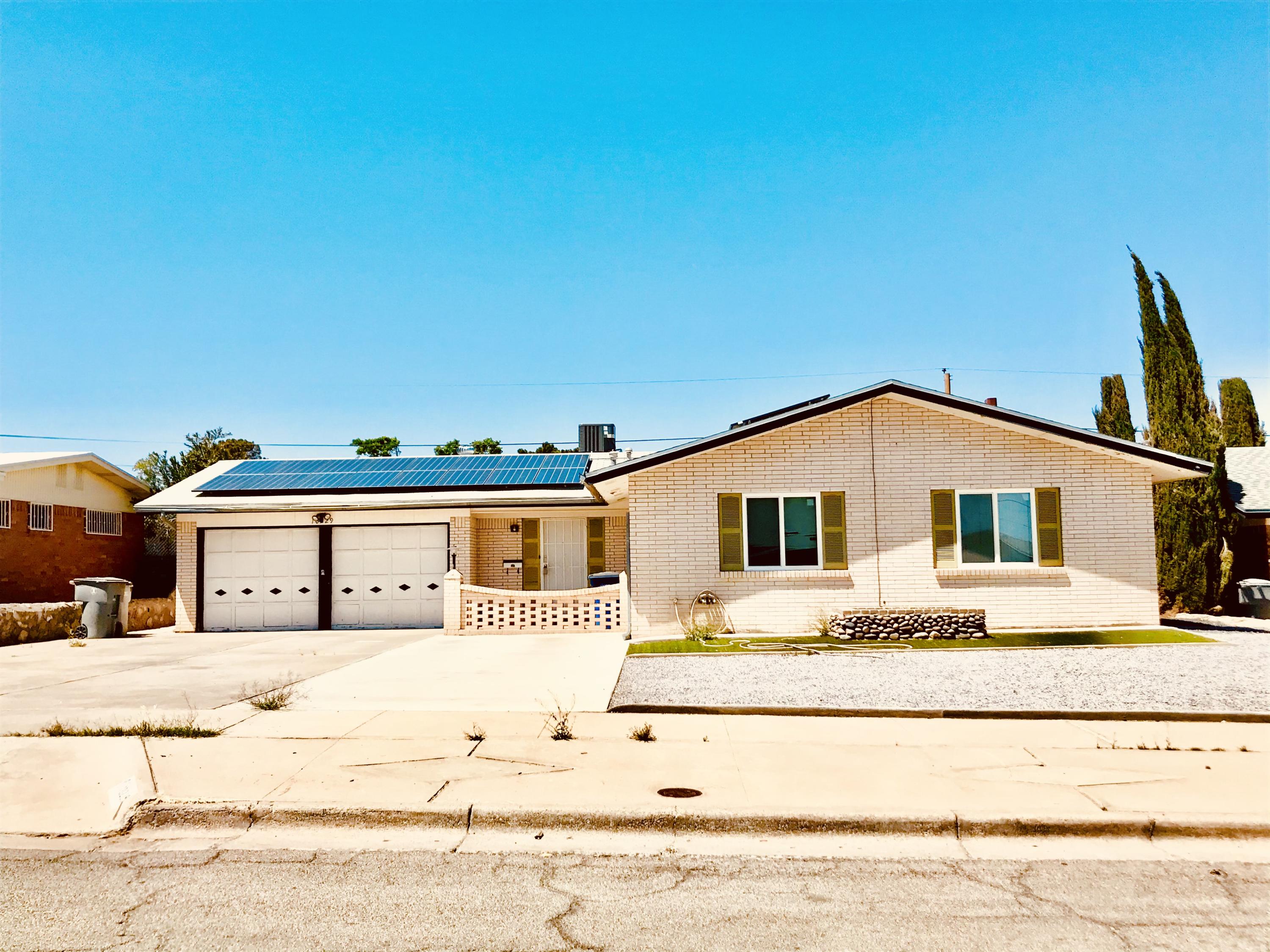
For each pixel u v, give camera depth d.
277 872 5.47
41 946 4.42
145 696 10.88
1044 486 16.02
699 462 16.28
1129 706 9.48
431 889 5.21
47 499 22.89
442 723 9.03
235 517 21.00
